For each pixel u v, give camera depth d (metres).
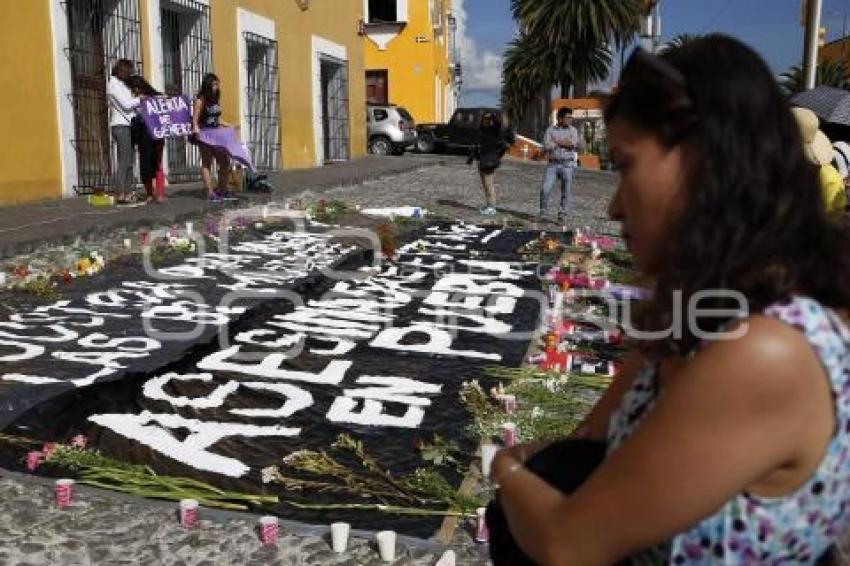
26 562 2.91
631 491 1.06
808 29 11.68
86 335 5.61
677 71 1.09
